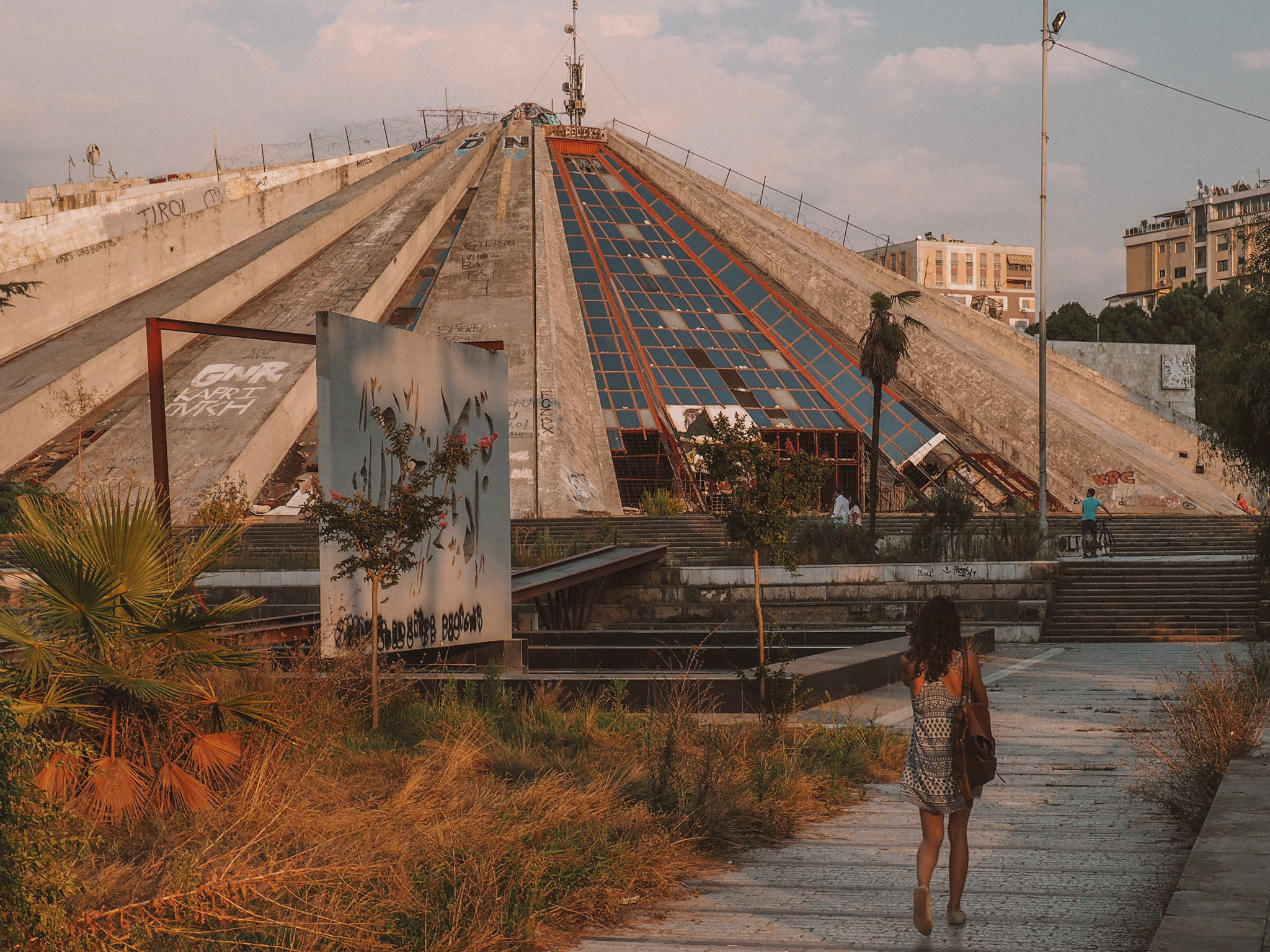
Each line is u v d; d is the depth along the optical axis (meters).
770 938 5.46
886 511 46.72
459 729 11.05
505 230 70.69
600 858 6.50
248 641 11.22
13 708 4.88
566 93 97.19
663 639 21.89
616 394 54.22
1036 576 26.62
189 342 55.19
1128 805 8.57
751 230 73.56
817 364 59.72
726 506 15.89
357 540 12.40
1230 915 4.68
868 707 13.87
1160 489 44.78
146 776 8.00
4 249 65.25
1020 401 51.72
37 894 4.71
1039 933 5.40
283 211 75.31
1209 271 124.81
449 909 5.50
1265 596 25.84
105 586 8.20
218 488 38.84
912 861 7.03
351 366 14.60
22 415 44.31
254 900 5.62
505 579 19.08
